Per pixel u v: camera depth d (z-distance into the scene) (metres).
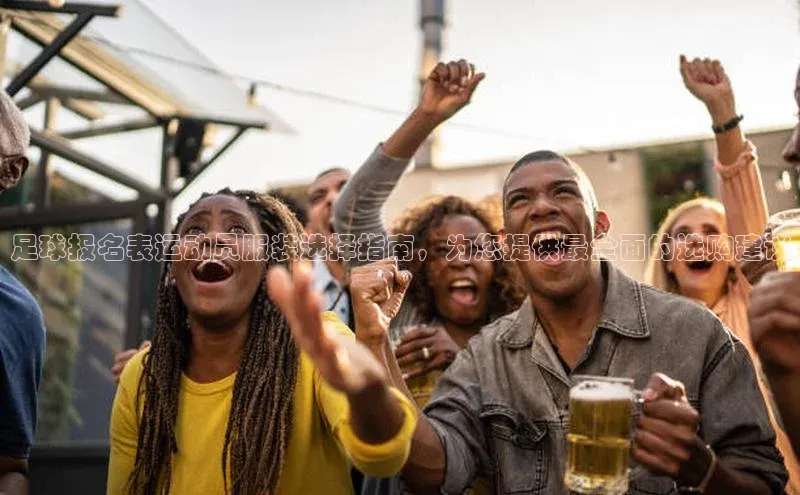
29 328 2.42
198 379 2.23
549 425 2.24
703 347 2.20
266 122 5.89
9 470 2.38
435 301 3.31
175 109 5.82
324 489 2.13
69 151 5.57
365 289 2.11
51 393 6.31
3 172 2.54
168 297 2.29
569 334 2.32
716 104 3.05
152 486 2.11
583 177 2.38
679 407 1.81
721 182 3.07
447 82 2.95
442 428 2.21
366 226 3.18
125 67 5.39
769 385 1.78
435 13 7.90
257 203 2.39
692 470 1.92
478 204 3.56
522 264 2.31
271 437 2.06
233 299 2.16
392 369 2.14
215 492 2.08
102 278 6.32
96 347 6.34
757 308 1.73
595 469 1.74
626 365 2.23
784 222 2.15
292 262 2.38
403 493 2.41
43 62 4.50
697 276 3.28
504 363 2.36
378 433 1.66
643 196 8.29
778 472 2.10
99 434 6.34
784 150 2.06
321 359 1.45
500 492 2.26
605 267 2.43
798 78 1.99
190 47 5.17
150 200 5.85
